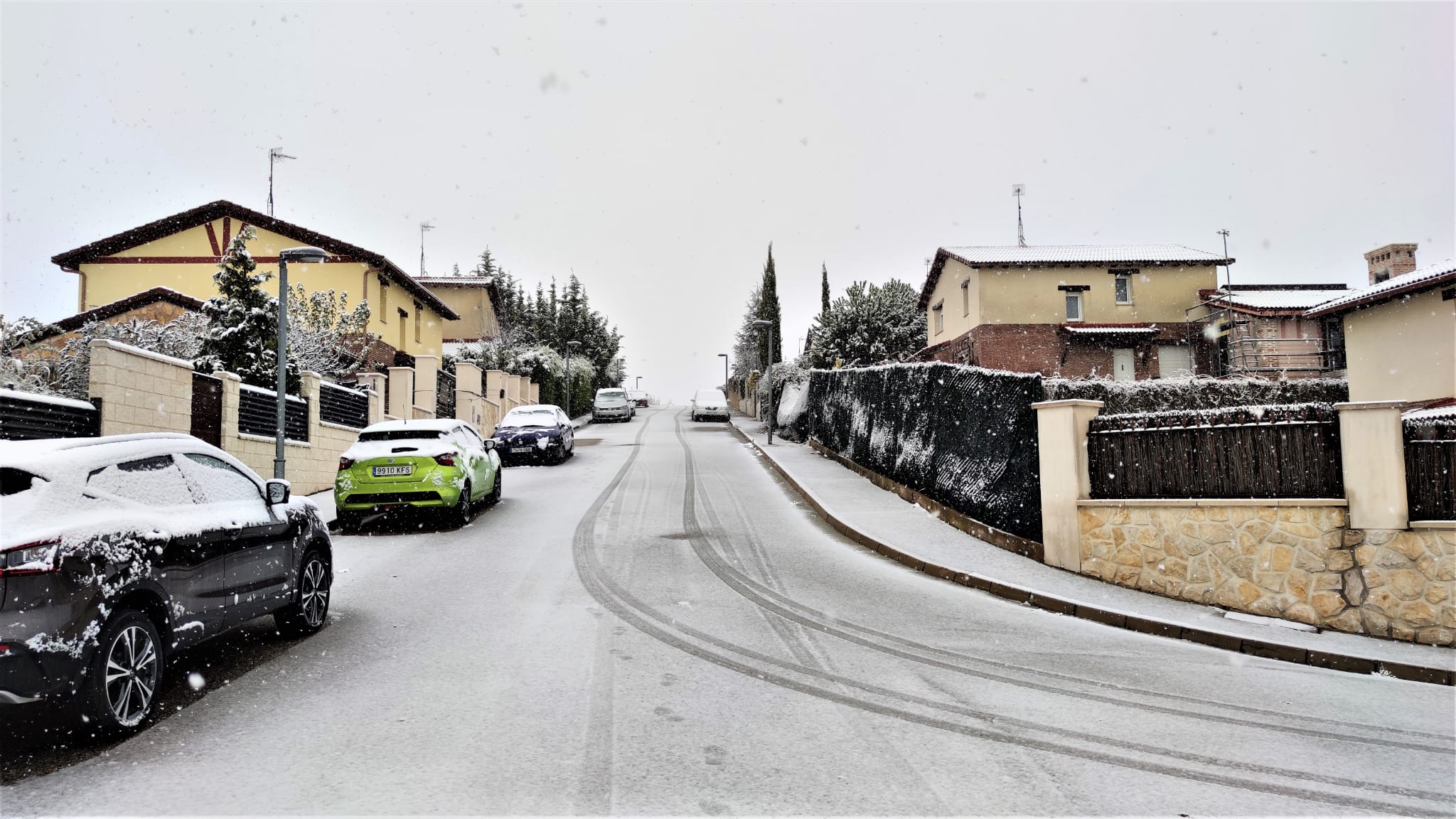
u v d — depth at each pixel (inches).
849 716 204.1
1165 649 280.1
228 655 250.1
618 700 212.4
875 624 297.3
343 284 1099.3
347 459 477.1
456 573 369.1
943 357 1494.8
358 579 356.8
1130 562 360.5
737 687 224.5
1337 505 303.6
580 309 2431.1
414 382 1016.2
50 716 197.0
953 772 171.3
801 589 349.7
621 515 537.6
